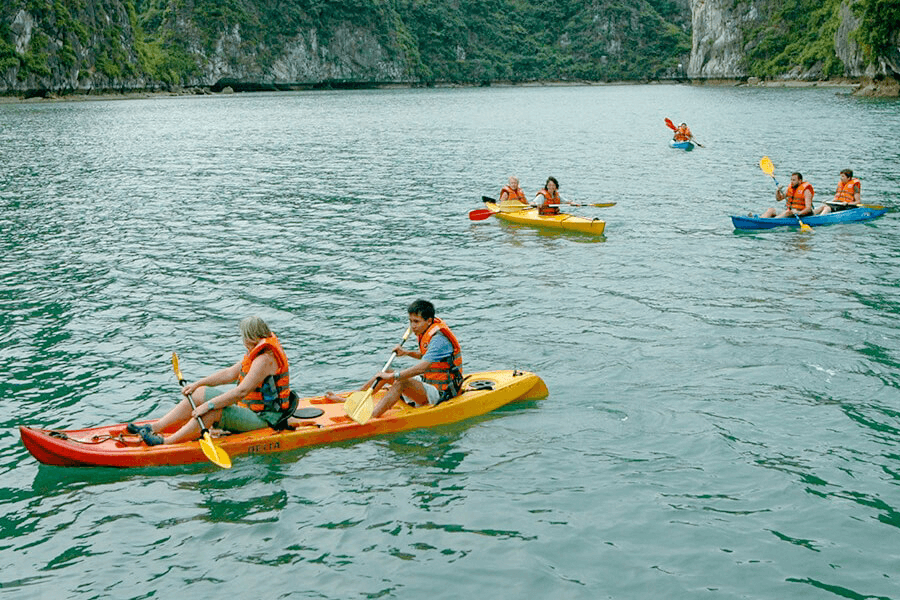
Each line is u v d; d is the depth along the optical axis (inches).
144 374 362.9
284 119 2573.8
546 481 263.6
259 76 6146.7
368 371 362.6
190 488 261.6
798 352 368.8
